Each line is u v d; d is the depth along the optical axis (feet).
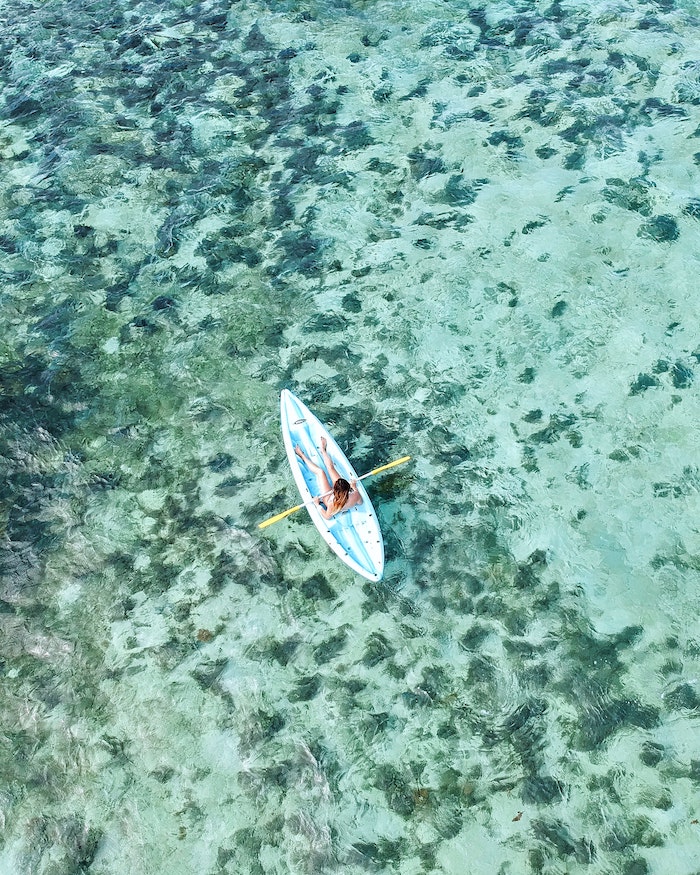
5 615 33.86
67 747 30.42
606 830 27.86
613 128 51.47
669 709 30.19
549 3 61.05
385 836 28.22
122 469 38.40
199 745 30.35
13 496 37.55
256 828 28.58
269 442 39.01
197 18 63.31
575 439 38.14
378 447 38.60
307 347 42.55
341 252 46.65
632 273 44.01
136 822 28.84
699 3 60.08
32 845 28.48
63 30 63.67
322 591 34.04
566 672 31.32
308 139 53.01
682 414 38.52
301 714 30.96
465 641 32.42
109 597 34.37
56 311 45.03
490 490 36.78
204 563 35.19
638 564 34.04
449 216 47.73
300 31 60.75
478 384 40.47
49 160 53.21
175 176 51.57
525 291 43.80
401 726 30.50
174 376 41.81
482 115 53.16
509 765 29.40
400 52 58.34
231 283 45.70
